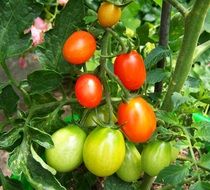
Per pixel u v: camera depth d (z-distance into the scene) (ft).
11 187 1.23
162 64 1.31
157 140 1.14
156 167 1.14
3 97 1.18
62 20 1.13
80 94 1.05
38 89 1.18
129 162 1.17
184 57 1.14
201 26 1.08
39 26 1.89
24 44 1.13
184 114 1.44
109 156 1.06
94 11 1.38
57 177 1.39
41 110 1.22
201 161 1.08
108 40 1.11
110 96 1.17
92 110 1.17
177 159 1.37
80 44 1.02
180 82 1.19
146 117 1.05
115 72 1.09
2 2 1.09
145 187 1.38
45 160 1.22
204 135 1.11
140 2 1.91
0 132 1.19
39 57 1.17
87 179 1.42
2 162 2.48
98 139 1.06
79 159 1.13
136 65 1.06
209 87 1.74
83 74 1.11
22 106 2.32
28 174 1.09
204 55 1.47
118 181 1.25
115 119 1.17
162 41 1.28
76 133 1.12
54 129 1.21
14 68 2.81
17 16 1.10
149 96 1.33
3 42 1.12
